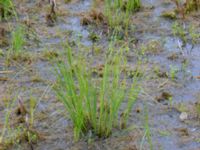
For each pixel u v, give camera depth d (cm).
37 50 521
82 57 499
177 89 450
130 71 474
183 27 559
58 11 599
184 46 525
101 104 385
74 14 594
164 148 378
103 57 501
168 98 436
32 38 544
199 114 414
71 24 574
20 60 504
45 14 596
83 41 537
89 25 566
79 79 396
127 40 534
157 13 591
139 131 396
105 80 400
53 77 472
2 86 462
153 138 389
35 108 428
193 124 404
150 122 407
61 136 395
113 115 393
